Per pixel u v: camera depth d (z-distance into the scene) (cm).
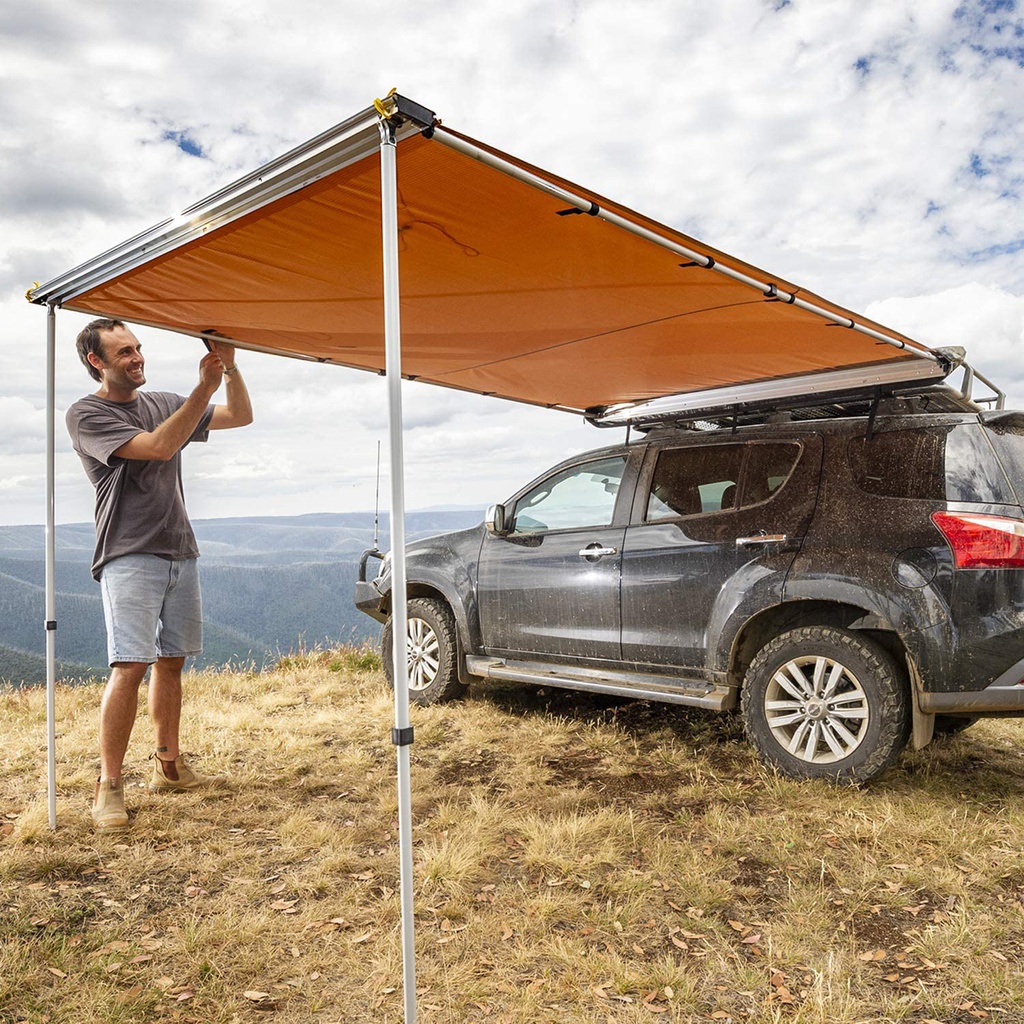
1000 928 270
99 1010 228
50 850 336
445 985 244
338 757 478
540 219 279
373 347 478
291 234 296
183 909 291
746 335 423
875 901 293
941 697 376
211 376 352
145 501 376
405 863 220
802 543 422
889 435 419
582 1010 231
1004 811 372
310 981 248
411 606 599
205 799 405
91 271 346
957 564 374
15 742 507
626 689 477
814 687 407
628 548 489
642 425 531
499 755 476
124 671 367
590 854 334
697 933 274
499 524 542
